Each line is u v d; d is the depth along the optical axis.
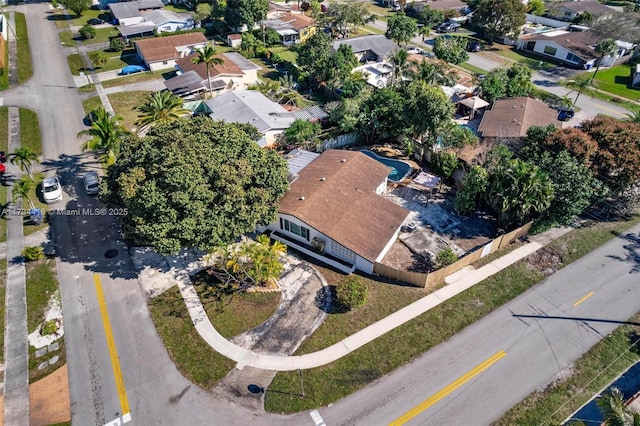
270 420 27.31
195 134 36.94
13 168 50.84
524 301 35.56
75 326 32.97
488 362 30.81
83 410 27.73
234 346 31.72
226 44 91.00
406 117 49.56
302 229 39.75
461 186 45.81
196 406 28.03
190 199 33.03
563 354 31.45
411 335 32.62
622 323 33.78
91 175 47.91
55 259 38.84
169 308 34.44
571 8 103.50
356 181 43.75
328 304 34.97
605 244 41.38
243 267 35.97
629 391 29.11
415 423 27.20
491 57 86.69
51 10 107.31
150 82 71.94
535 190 38.38
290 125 55.28
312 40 72.44
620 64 82.19
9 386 29.05
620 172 42.22
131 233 38.06
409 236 41.72
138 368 30.20
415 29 86.88
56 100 65.75
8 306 34.47
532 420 27.44
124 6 100.06
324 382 29.45
